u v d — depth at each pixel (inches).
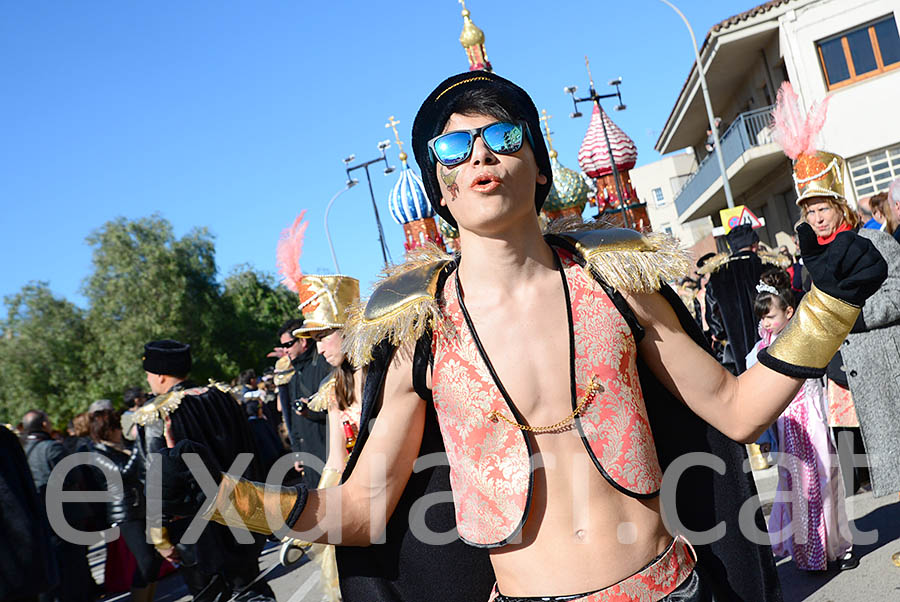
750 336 287.6
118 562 341.4
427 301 73.1
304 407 229.9
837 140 777.6
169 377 204.8
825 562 179.8
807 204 175.3
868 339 172.7
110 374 1428.4
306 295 188.4
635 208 825.5
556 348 71.1
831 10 770.8
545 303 72.1
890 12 753.6
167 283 1483.8
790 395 75.5
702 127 1139.9
